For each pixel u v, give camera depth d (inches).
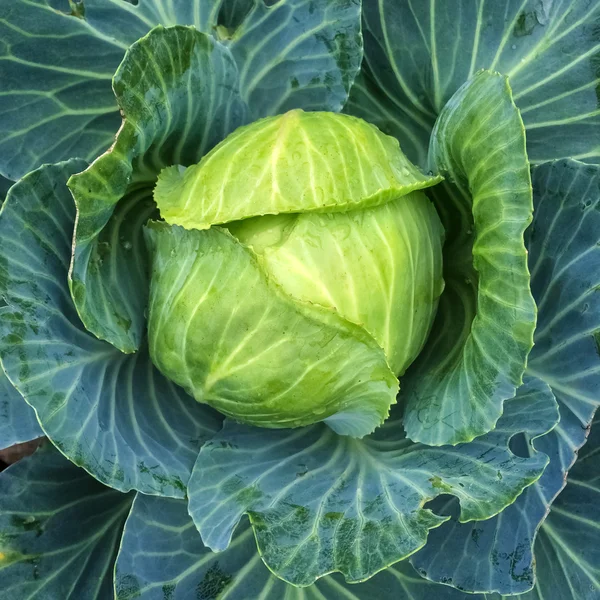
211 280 14.1
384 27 18.8
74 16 16.8
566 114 18.0
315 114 15.5
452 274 17.8
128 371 17.0
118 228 16.7
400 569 17.0
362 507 15.2
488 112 14.6
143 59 14.3
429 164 17.8
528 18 17.9
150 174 16.9
